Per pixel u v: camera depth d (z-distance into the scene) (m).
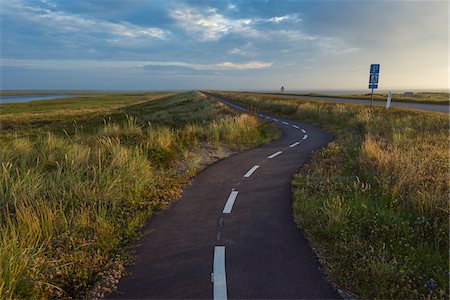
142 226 4.44
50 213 4.11
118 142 8.38
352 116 18.77
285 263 3.35
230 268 3.27
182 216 4.79
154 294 2.87
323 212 4.39
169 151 8.64
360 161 6.97
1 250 3.07
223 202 5.40
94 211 4.59
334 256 3.41
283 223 4.45
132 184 5.76
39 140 9.95
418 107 26.33
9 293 2.65
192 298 2.79
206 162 8.90
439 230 3.68
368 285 2.87
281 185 6.43
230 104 44.62
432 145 8.74
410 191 4.86
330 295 2.79
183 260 3.46
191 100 53.34
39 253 3.36
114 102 80.94
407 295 2.73
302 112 24.94
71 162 6.53
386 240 3.73
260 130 15.41
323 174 6.91
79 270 3.23
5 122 27.12
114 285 3.01
